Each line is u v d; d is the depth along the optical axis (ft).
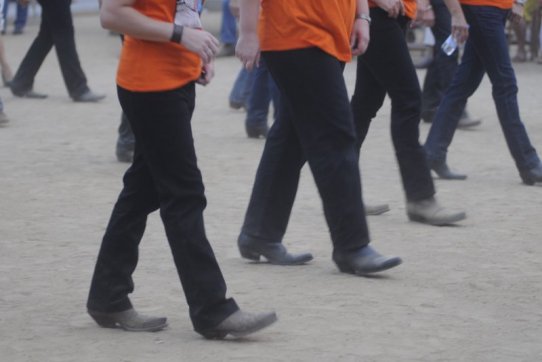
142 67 49.06
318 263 65.92
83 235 73.20
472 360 48.65
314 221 77.36
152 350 49.88
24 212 80.07
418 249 69.21
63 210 80.84
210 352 49.52
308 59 59.47
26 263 65.92
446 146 92.89
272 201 65.21
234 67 183.32
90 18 288.30
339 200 61.52
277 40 59.82
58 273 63.62
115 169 97.55
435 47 122.83
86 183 90.99
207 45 48.60
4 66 155.74
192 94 50.52
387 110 136.46
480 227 75.51
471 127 121.19
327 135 60.49
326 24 59.57
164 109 49.16
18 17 233.76
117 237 52.29
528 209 81.46
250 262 66.23
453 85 92.38
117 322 53.11
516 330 53.16
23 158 102.32
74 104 140.46
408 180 76.02
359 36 64.39
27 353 49.47
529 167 90.27
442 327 53.42
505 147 109.40
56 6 140.46
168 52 49.06
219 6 221.05
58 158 102.47
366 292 59.41
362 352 49.52
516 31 185.98
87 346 50.52
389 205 82.64
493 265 65.41
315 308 56.44
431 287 60.54
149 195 52.01
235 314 50.65
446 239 71.92
